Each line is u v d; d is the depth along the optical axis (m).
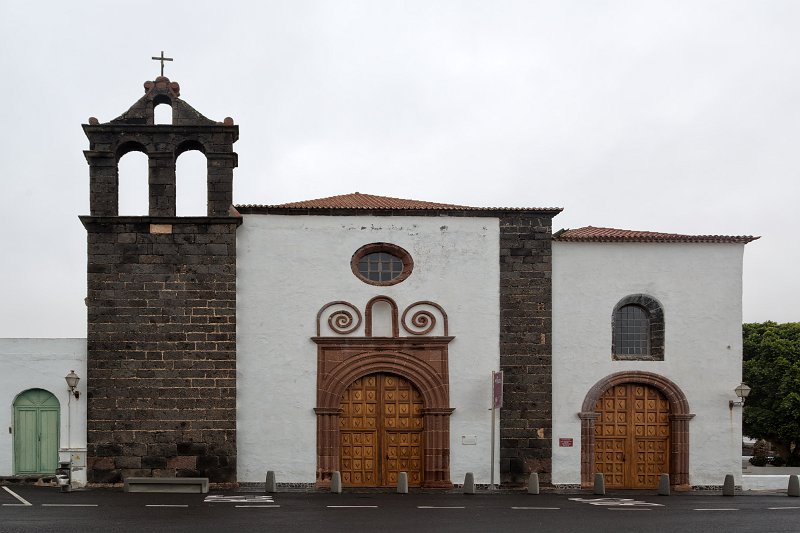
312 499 21.94
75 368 24.80
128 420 24.09
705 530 17.23
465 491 23.94
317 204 27.47
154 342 24.33
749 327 45.03
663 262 26.12
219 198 24.92
